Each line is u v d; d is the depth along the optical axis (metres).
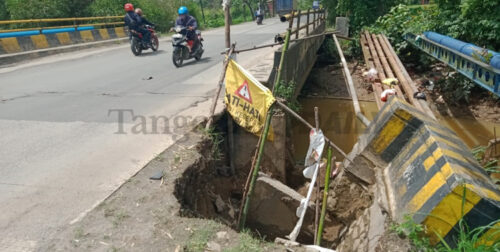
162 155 4.61
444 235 2.81
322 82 12.17
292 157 7.32
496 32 7.87
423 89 10.20
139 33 12.77
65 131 5.47
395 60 9.02
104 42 16.34
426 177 3.05
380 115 4.08
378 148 3.94
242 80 5.23
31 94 7.68
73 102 7.00
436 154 3.08
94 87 8.17
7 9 19.50
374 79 8.10
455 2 8.98
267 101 4.77
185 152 4.70
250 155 6.49
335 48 14.77
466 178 2.73
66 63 11.70
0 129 5.59
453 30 8.73
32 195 3.76
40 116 6.18
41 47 13.63
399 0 16.66
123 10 20.80
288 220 5.71
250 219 5.85
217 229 3.30
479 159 4.61
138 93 7.57
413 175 3.27
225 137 6.27
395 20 12.90
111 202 3.62
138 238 3.12
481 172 3.12
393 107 3.80
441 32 9.20
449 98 9.48
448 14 9.12
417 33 10.02
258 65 8.34
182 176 4.17
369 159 4.04
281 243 3.26
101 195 3.74
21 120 5.99
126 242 3.07
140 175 4.13
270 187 5.71
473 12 8.23
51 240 3.10
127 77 9.23
